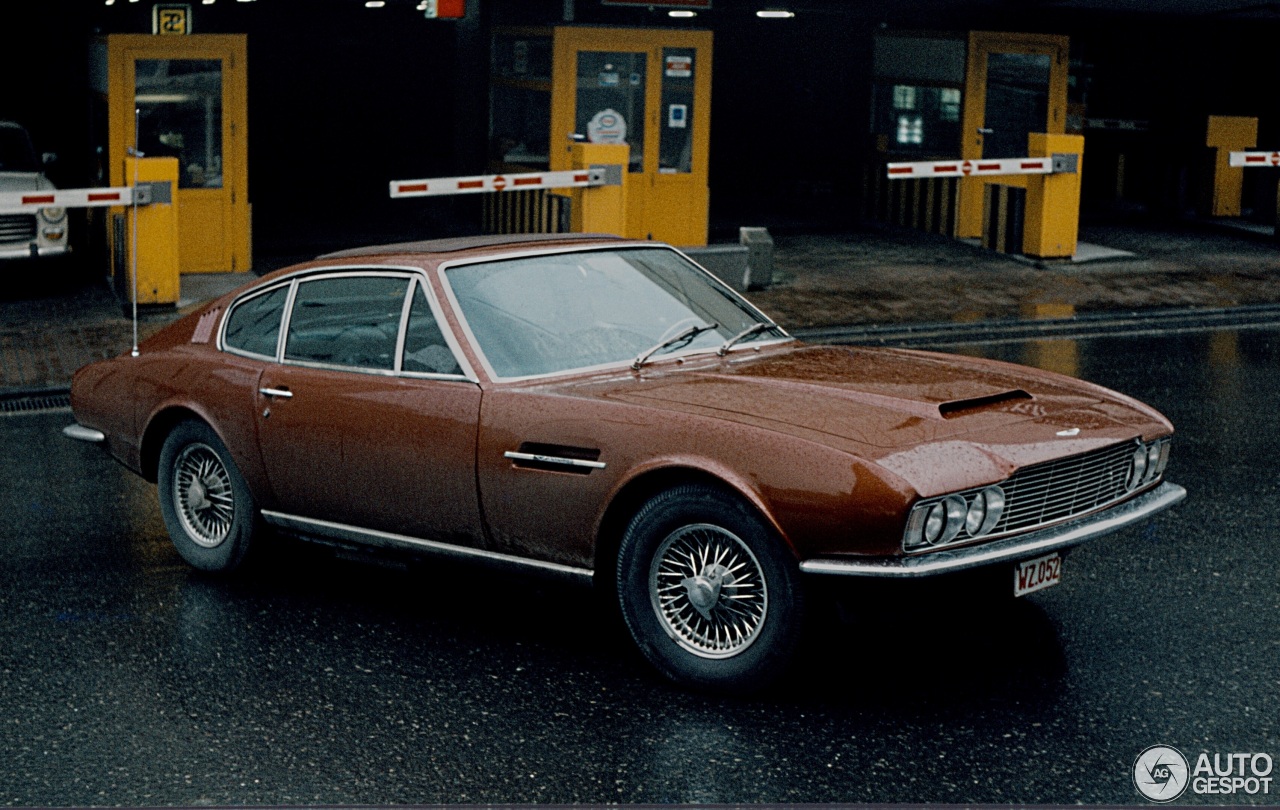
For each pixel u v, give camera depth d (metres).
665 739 4.64
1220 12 18.66
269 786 4.37
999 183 17.08
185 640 5.66
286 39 22.50
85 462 8.70
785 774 4.37
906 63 18.92
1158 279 15.29
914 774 4.35
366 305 5.79
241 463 6.11
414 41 22.97
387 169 23.22
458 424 5.32
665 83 16.88
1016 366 5.84
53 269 16.06
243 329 6.28
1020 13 18.97
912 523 4.47
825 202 22.17
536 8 17.39
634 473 4.86
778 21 22.39
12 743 4.71
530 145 17.25
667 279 6.02
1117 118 20.89
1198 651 5.32
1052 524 4.89
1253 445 8.55
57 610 6.03
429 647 5.54
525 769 4.45
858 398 5.00
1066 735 4.61
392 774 4.43
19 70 19.05
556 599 6.11
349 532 5.82
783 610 4.68
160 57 15.16
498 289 5.63
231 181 15.58
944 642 5.45
